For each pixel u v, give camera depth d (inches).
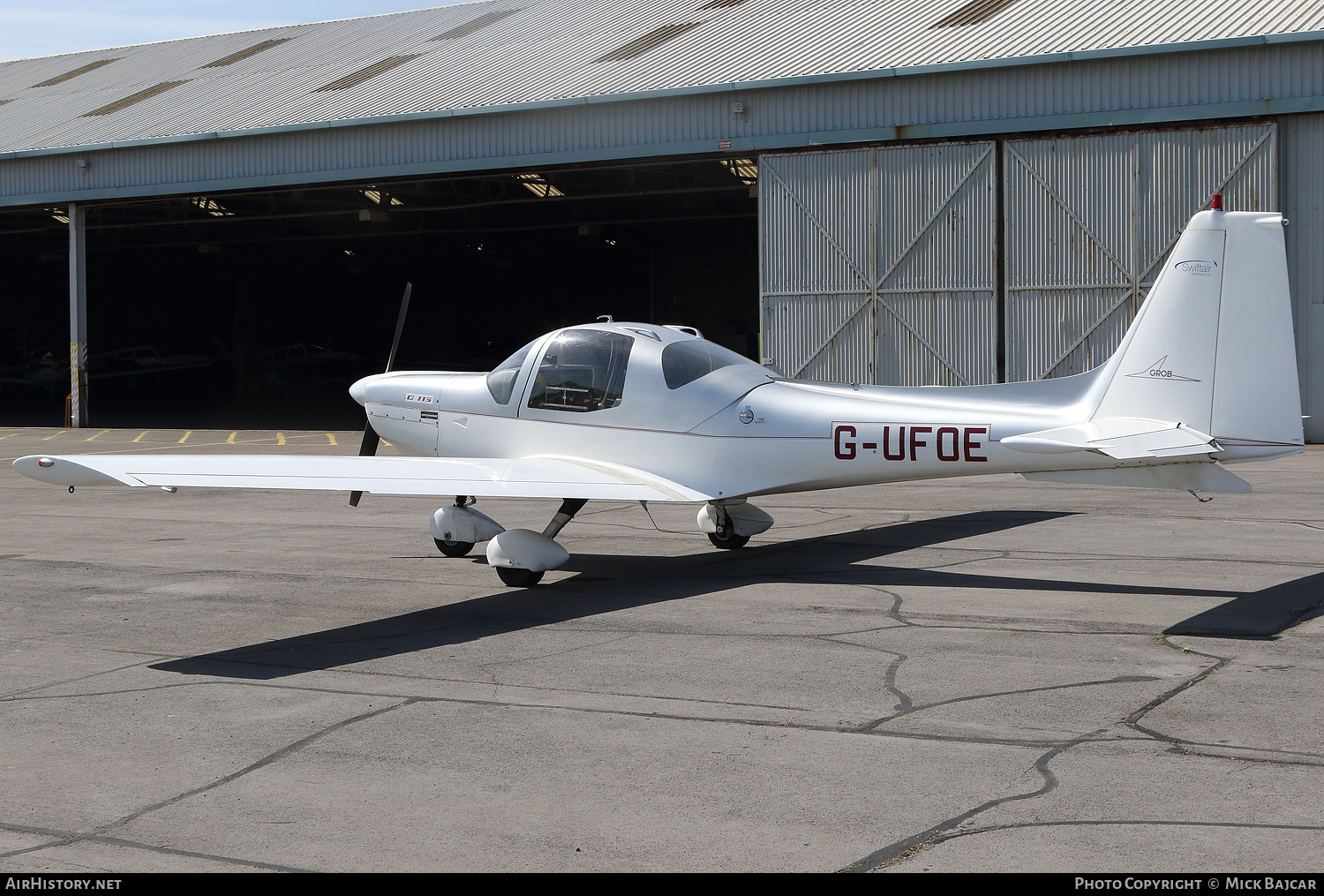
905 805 154.3
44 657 242.5
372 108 967.0
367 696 210.2
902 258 808.3
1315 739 176.2
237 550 385.7
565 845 144.5
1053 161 767.1
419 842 145.9
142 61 1384.1
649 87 861.8
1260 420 270.4
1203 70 721.0
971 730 184.1
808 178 832.9
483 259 1608.0
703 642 246.5
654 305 1485.0
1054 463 286.2
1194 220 274.4
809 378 843.4
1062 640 241.3
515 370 357.4
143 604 297.4
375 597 303.6
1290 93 700.7
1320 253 718.5
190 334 1809.8
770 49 897.5
